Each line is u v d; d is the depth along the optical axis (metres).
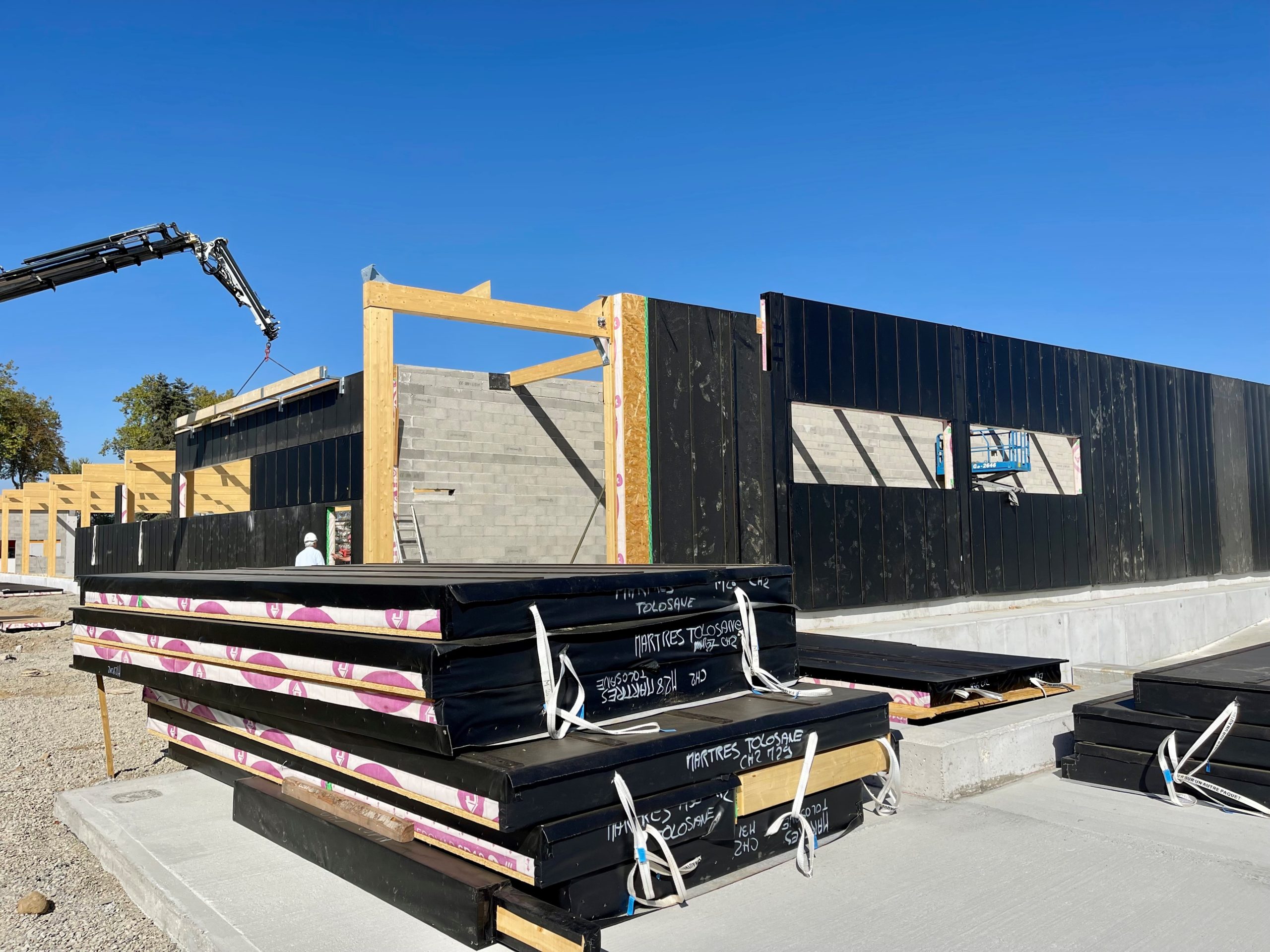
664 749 2.92
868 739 3.78
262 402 16.42
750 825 3.36
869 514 13.43
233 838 3.88
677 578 3.42
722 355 12.35
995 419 15.42
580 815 2.71
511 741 2.81
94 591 5.16
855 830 3.88
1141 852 3.58
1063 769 4.81
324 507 13.60
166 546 18.98
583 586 3.04
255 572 4.98
